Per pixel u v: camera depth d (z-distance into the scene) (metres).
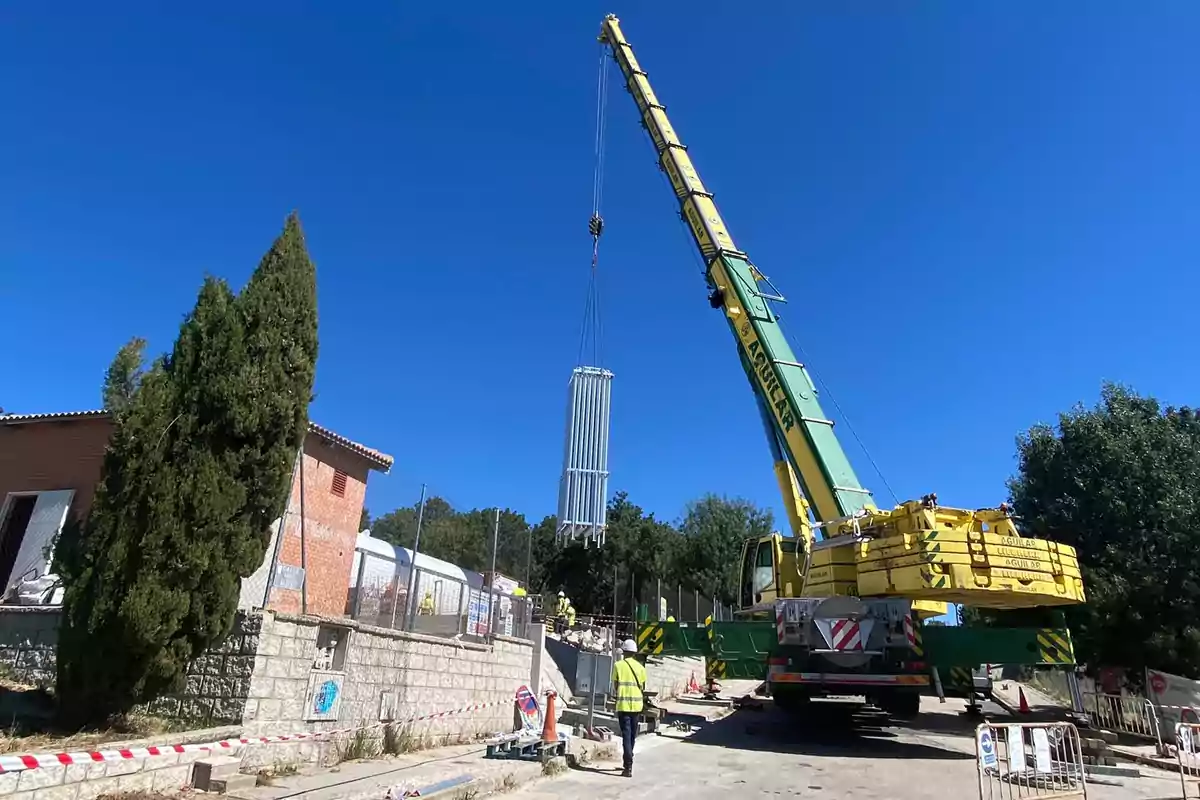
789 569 17.06
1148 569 16.84
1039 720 18.81
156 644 7.63
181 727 8.32
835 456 16.50
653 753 12.90
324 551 16.17
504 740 11.05
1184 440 18.73
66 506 13.45
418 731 11.47
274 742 8.00
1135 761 13.27
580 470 12.02
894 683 13.61
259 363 8.64
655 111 24.25
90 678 7.61
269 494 8.62
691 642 15.66
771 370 17.95
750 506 49.69
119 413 8.09
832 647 13.55
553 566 52.19
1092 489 18.67
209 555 8.00
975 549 12.85
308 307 9.28
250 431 8.45
